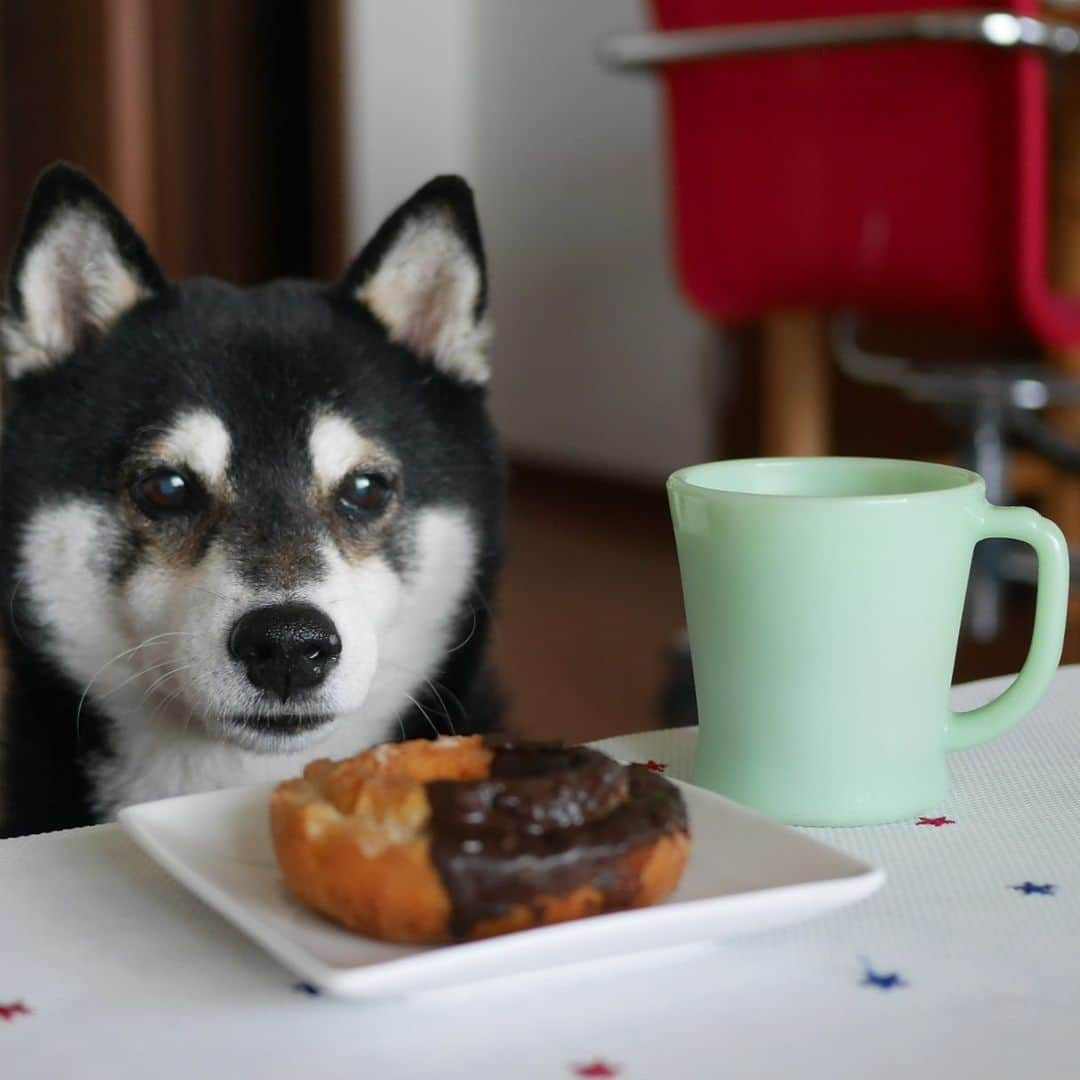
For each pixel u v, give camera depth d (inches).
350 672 43.5
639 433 191.5
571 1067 17.1
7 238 188.9
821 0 93.1
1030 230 89.8
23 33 185.9
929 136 92.2
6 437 47.8
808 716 25.4
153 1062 17.3
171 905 22.1
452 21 213.6
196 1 190.4
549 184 200.5
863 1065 17.1
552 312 203.5
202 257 198.4
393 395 49.9
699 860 21.9
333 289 51.6
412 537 49.5
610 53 102.7
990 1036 17.8
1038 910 21.7
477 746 21.5
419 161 214.4
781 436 115.3
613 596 146.6
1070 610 90.3
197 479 46.2
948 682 26.5
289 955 18.0
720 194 104.0
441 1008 18.7
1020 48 85.8
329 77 197.6
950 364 114.8
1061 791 27.0
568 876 18.8
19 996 19.1
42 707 48.1
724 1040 17.7
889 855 24.1
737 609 25.5
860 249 97.8
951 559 25.4
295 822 19.7
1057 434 112.7
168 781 47.6
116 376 47.3
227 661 42.7
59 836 25.2
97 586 46.7
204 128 195.3
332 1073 17.0
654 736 31.2
